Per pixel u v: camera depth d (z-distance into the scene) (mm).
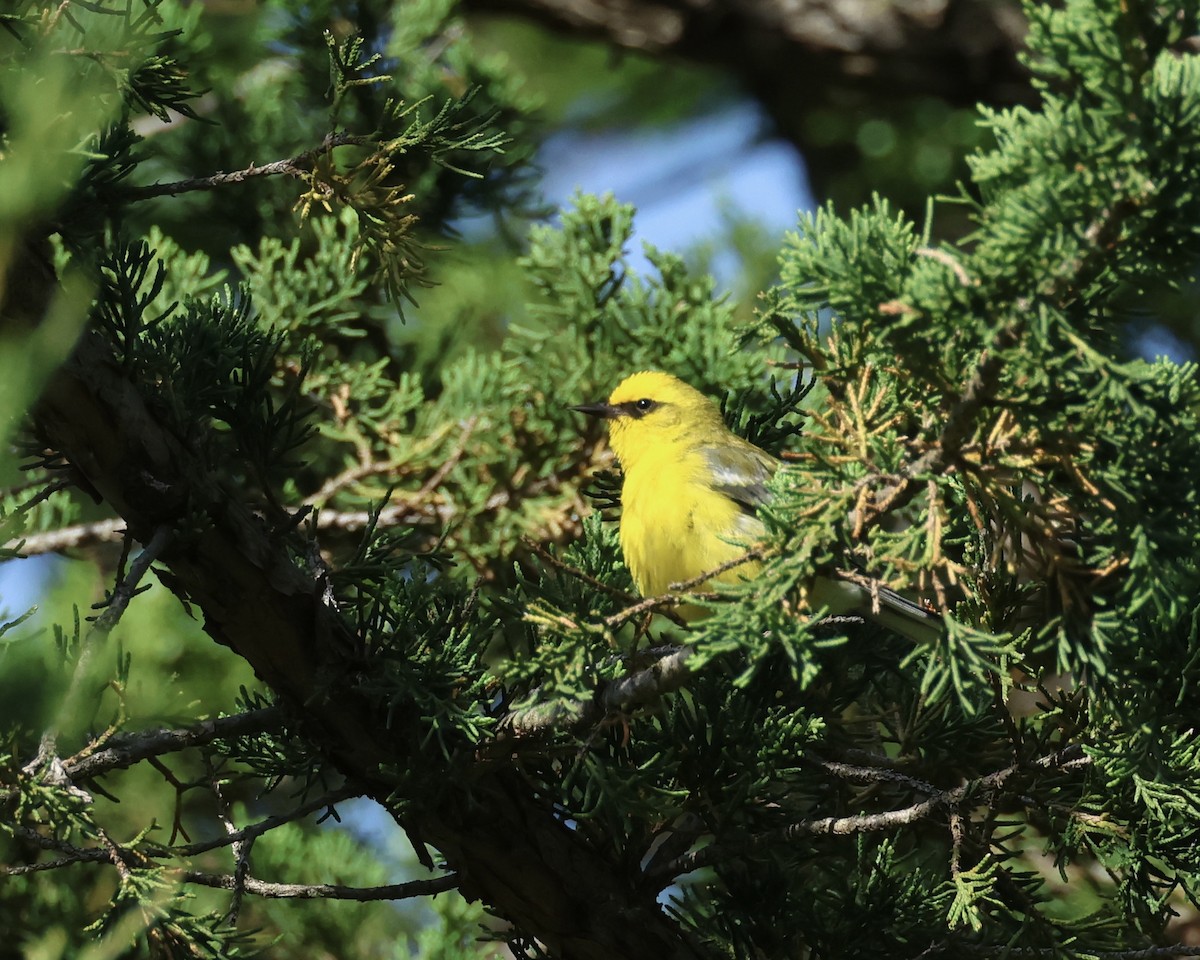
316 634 7059
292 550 7527
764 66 17422
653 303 12164
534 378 11852
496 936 8141
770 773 7457
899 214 5922
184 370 7219
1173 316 15227
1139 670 6824
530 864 7488
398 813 7258
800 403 10570
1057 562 5961
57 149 5453
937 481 5996
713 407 10648
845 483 6086
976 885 7020
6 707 5672
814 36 16938
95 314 6793
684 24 17062
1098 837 7379
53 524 11859
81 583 12812
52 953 9367
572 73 19266
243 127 12500
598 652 6738
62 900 10086
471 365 11688
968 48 16703
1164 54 5227
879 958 7590
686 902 8562
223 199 12578
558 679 6449
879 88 17219
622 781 7020
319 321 11312
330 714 7184
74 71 6246
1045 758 7129
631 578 8234
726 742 7562
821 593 8039
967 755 8188
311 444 12117
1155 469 5594
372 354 12469
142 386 6781
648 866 7969
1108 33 5105
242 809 11453
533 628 7414
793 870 7898
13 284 6152
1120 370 5309
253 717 7211
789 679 8336
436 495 11352
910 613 7879
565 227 11961
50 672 5773
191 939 6703
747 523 9828
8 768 6188
